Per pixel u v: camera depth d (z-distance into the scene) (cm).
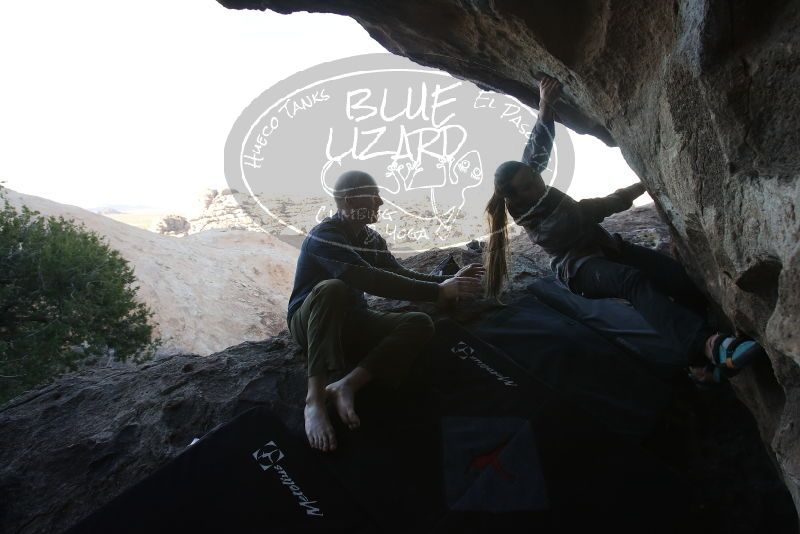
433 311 316
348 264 226
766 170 139
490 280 273
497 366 266
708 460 238
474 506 205
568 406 243
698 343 213
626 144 219
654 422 246
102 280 1006
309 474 220
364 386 256
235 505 209
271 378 280
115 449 251
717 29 134
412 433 235
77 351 984
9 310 922
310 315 241
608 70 199
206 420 259
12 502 231
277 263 2559
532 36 203
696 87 154
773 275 150
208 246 2552
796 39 128
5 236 955
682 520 204
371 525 201
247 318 2125
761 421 209
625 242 276
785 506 220
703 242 198
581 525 200
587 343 282
